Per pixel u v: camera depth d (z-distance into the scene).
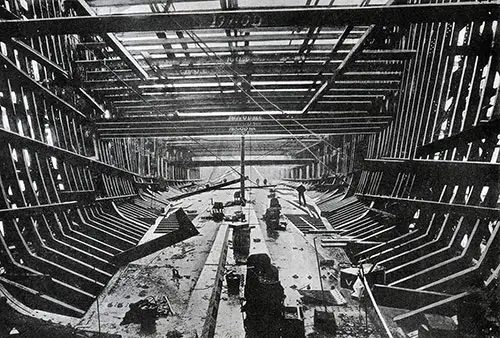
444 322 4.85
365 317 5.89
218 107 14.91
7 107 8.34
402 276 7.38
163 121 15.09
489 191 7.01
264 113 15.23
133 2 9.44
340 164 23.50
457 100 8.56
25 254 7.10
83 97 12.50
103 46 12.02
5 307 4.92
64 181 10.85
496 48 7.43
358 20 6.72
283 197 25.14
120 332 5.69
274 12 6.67
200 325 5.79
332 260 8.91
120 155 19.14
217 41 10.45
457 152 8.30
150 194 22.72
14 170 7.73
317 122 15.53
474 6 6.42
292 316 5.10
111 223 12.58
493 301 4.98
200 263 9.31
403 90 12.42
